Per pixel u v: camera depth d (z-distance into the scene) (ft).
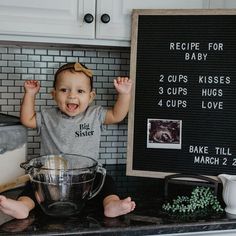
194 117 4.20
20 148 4.19
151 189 4.57
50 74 5.14
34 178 3.62
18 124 4.16
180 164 4.24
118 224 3.45
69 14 4.17
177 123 4.23
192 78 4.20
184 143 4.23
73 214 3.61
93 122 4.34
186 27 4.21
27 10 4.07
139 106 4.32
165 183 4.23
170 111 4.25
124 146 5.51
